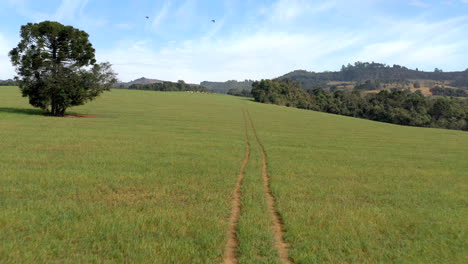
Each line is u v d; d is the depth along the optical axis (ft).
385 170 65.10
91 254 24.89
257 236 29.81
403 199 44.65
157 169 55.11
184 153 72.69
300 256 26.37
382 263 26.16
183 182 47.52
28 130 96.17
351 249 28.50
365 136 141.38
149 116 180.24
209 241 28.14
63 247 25.94
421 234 32.53
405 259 27.09
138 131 110.93
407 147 109.19
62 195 39.04
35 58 142.10
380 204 41.98
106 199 38.32
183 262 24.66
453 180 58.65
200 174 53.26
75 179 45.83
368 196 45.47
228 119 194.18
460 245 30.42
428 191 49.65
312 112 353.72
